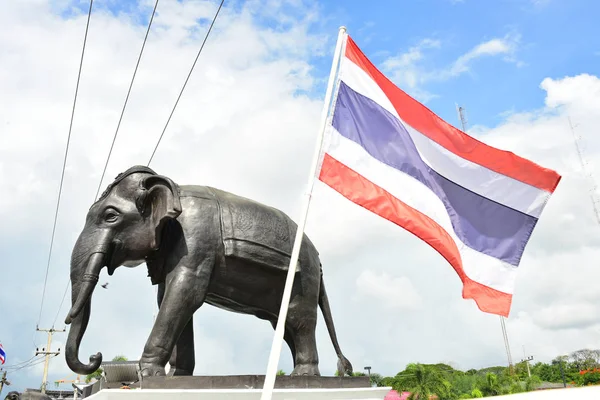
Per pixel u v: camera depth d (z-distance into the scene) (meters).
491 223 7.73
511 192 7.82
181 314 6.25
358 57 7.21
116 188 6.91
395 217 6.72
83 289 6.34
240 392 5.90
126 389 5.55
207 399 5.74
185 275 6.37
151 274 6.93
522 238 7.79
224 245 6.67
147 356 6.02
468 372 65.94
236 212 6.92
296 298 7.10
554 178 7.84
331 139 6.62
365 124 6.93
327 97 6.30
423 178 7.18
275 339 5.15
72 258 6.67
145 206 6.79
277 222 7.19
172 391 5.60
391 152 7.02
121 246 6.71
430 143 7.59
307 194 5.83
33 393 8.63
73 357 6.23
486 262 7.54
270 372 4.97
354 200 6.54
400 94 7.53
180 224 6.62
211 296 6.92
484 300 7.33
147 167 7.04
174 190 6.61
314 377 6.71
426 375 47.84
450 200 7.62
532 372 73.38
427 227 6.93
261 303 7.06
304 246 7.38
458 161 7.71
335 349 7.71
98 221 6.73
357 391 6.95
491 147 7.83
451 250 7.10
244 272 6.77
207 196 6.93
